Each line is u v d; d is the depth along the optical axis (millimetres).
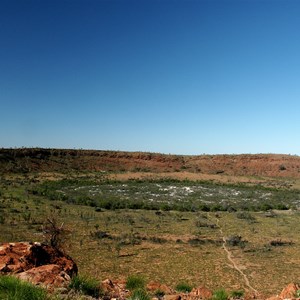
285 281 30375
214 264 35469
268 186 100688
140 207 67750
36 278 7180
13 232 41906
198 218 60156
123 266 33531
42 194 73875
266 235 49062
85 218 54688
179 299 8125
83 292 6812
